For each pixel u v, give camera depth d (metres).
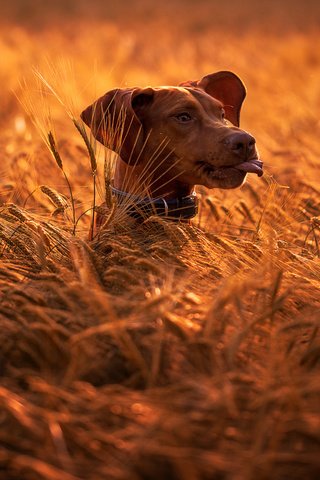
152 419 5.21
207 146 8.03
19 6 58.38
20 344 6.03
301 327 6.18
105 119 8.32
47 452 5.13
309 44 34.53
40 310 5.95
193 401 5.37
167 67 27.09
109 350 6.06
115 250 7.22
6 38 36.00
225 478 4.88
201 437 5.14
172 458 4.95
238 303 6.07
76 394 5.57
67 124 16.59
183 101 8.27
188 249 7.59
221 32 44.75
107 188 8.00
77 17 53.97
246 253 7.74
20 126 15.18
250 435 5.14
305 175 12.37
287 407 5.25
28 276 7.38
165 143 8.34
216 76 9.32
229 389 5.21
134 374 5.76
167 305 6.02
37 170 12.45
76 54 31.09
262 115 19.25
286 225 9.44
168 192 8.65
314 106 20.33
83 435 5.16
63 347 5.88
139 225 8.23
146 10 58.94
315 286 7.15
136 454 4.96
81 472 5.04
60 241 7.87
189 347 5.88
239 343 5.75
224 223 9.45
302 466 5.02
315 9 59.00
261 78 24.78
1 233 7.84
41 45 33.44
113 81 22.20
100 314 6.03
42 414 5.30
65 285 6.76
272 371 5.62
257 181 11.55
